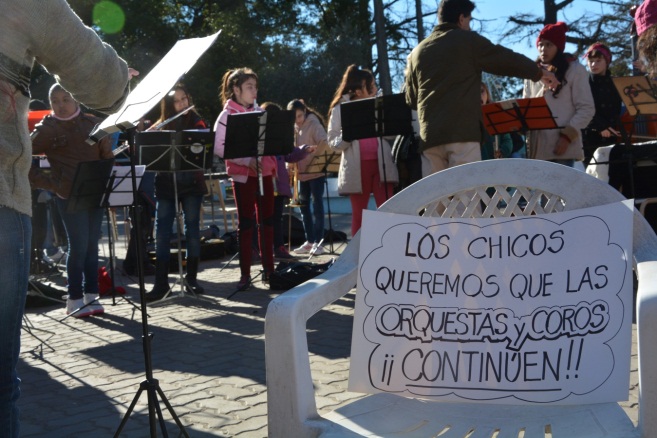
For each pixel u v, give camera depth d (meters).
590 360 1.90
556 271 2.01
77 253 6.44
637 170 6.14
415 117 6.21
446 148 5.05
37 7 1.90
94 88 2.11
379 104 6.10
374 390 2.04
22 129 1.93
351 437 1.74
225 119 6.86
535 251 2.04
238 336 5.31
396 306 2.07
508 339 1.99
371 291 2.09
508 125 6.25
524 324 2.00
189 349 5.00
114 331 5.78
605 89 7.12
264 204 7.32
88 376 4.49
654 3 2.73
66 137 6.20
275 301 1.82
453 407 1.97
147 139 6.41
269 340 1.80
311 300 1.89
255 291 7.12
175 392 4.01
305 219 9.99
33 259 9.12
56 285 8.12
